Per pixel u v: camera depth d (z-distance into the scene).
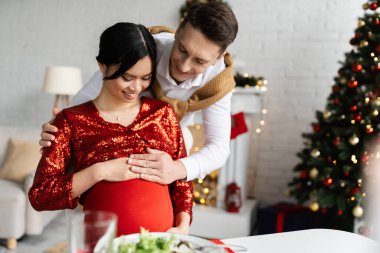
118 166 0.92
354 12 2.88
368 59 2.27
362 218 2.28
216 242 0.89
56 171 0.93
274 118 3.11
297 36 3.01
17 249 2.47
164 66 1.17
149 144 1.00
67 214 1.01
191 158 1.09
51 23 3.63
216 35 0.94
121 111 0.99
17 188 2.56
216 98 1.23
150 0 3.35
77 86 3.32
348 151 2.27
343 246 0.94
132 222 0.90
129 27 0.88
